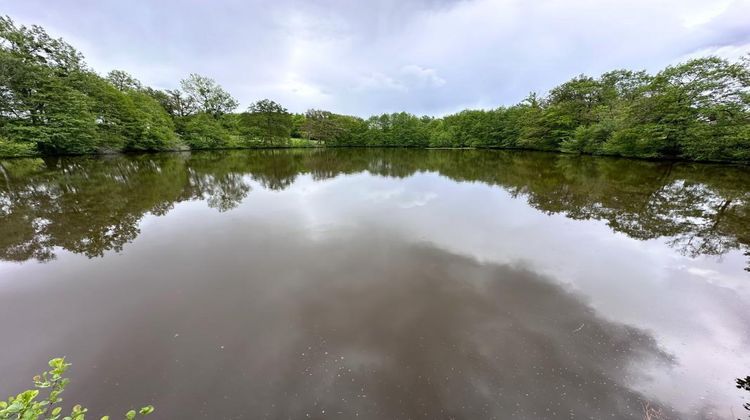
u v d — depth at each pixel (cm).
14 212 789
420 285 416
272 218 755
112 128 2502
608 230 659
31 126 1848
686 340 306
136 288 409
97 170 1584
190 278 439
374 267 473
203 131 3700
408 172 1656
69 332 316
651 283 427
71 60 2252
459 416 222
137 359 276
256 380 251
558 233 640
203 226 689
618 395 240
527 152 3161
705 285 422
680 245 572
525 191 1087
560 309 360
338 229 665
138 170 1631
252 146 4250
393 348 290
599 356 282
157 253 534
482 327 324
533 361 275
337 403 231
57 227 675
